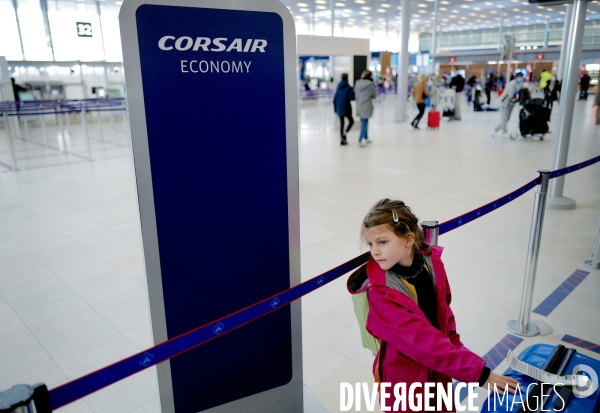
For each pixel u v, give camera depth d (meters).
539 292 3.36
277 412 2.15
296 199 1.93
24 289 3.57
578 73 4.98
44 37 17.92
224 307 1.88
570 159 7.96
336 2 23.45
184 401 1.88
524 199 5.72
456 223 2.27
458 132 12.23
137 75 1.51
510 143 10.13
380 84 26.62
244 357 1.98
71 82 17.95
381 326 1.46
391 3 24.05
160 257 1.69
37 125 15.62
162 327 1.76
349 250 4.22
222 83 1.66
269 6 1.69
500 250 4.14
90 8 18.72
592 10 27.39
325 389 2.39
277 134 1.83
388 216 1.45
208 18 1.58
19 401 1.01
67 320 3.11
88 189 6.66
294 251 1.99
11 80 14.20
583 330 2.88
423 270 1.55
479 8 26.94
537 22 34.81
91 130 13.98
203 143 1.67
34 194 6.43
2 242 4.59
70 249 4.38
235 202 1.80
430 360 1.39
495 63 34.50
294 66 1.79
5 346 2.82
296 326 2.09
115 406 2.30
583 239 4.37
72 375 2.54
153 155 1.59
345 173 7.36
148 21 1.50
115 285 3.61
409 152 9.21
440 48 42.25
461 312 3.11
